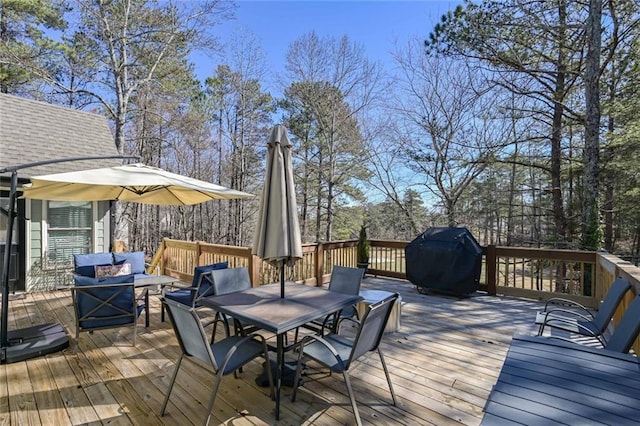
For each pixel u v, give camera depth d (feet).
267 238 8.91
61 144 22.56
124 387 8.91
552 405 4.70
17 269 19.98
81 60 33.19
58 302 17.66
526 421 4.35
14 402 8.20
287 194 9.03
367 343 7.57
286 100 51.21
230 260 19.52
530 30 24.66
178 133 47.32
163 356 10.90
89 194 15.55
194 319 6.81
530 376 5.54
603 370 5.74
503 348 11.43
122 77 31.76
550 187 32.58
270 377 8.25
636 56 23.88
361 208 50.19
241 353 7.90
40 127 22.65
